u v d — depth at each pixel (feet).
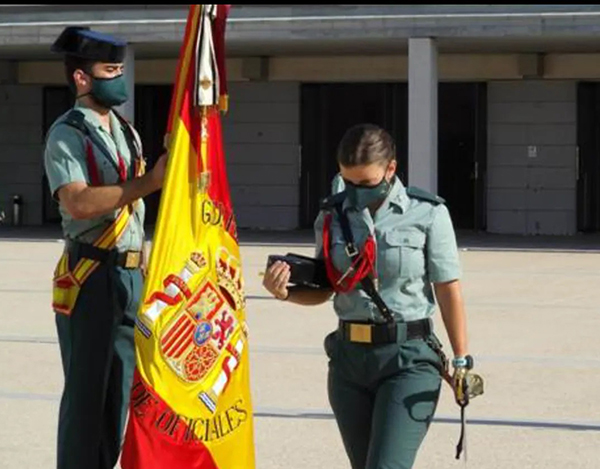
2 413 27.99
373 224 17.04
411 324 17.01
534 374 32.78
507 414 27.99
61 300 19.15
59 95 97.76
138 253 19.43
